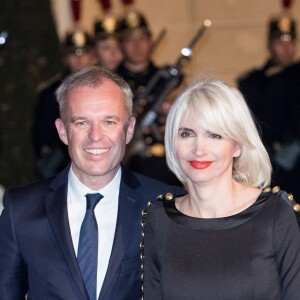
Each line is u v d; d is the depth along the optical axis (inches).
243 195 248.8
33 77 518.6
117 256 255.9
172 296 245.0
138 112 436.8
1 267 262.5
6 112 514.9
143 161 430.0
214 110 241.1
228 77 595.8
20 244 260.5
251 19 597.0
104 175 257.4
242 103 244.5
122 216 259.1
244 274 241.1
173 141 245.9
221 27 595.2
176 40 591.5
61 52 522.0
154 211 252.7
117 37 472.4
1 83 515.5
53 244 258.4
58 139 450.9
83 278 255.6
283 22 474.3
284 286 241.3
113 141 253.4
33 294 259.6
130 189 262.5
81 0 549.3
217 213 247.9
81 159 254.4
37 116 460.1
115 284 255.0
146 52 457.7
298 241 242.4
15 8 518.3
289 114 460.1
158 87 442.0
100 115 252.1
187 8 592.4
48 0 523.2
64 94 256.4
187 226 247.9
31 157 516.7
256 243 242.4
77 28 479.8
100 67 259.8
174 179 433.1
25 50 518.6
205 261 243.8
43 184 266.2
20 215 261.4
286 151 453.1
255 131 247.8
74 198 260.5
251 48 597.0
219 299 241.6
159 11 590.2
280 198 246.5
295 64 470.3
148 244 251.8
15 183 515.8
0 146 466.0
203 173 244.2
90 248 257.0
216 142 243.3
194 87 244.7
